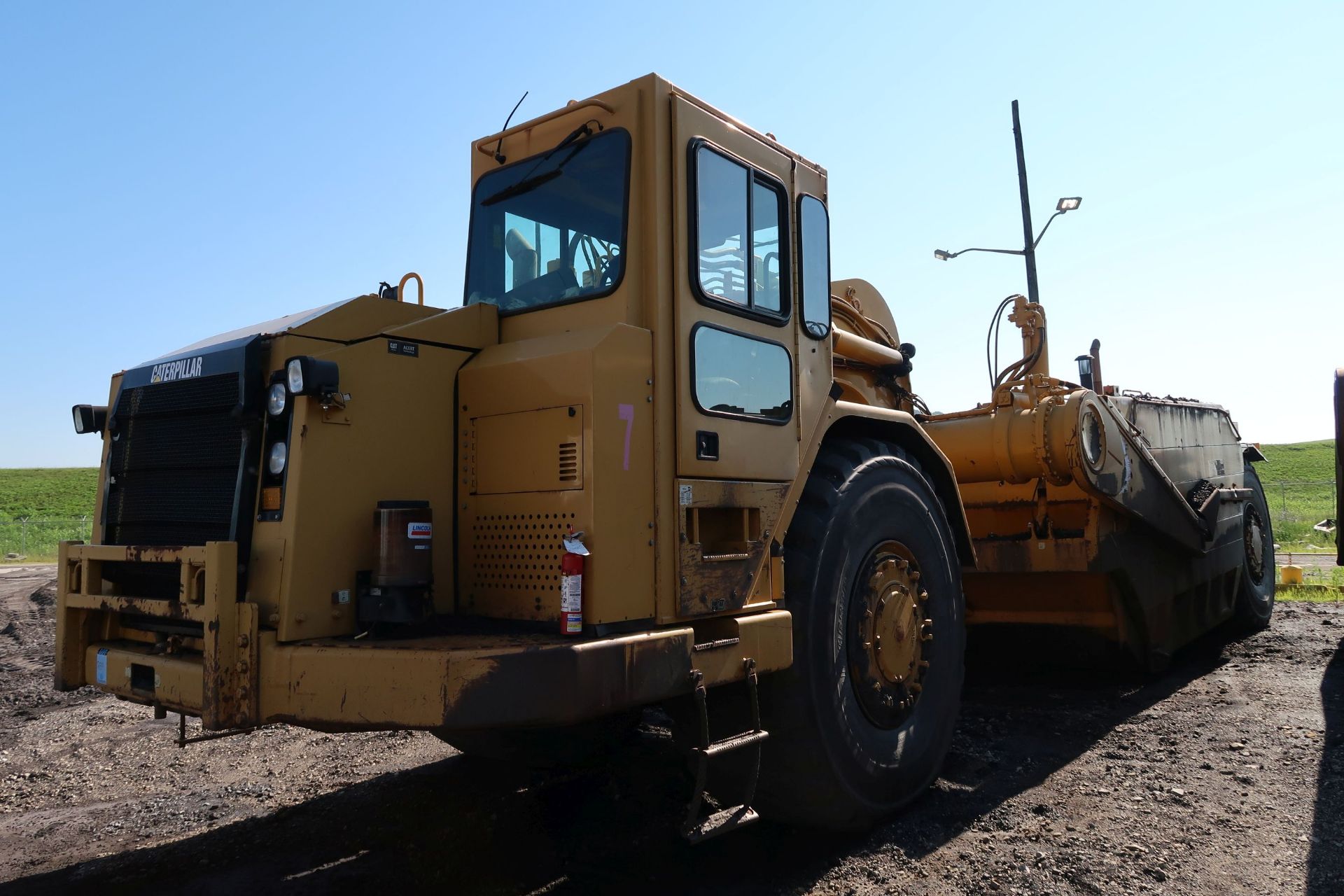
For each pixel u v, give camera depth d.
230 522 3.18
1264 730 5.23
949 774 4.68
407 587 3.08
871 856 3.66
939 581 4.60
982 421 6.32
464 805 4.31
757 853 3.74
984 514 6.81
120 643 3.60
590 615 3.01
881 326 6.28
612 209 3.58
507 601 3.34
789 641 3.65
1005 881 3.37
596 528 3.04
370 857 3.71
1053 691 6.55
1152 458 6.66
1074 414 5.88
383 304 3.51
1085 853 3.59
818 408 4.20
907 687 4.28
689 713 3.66
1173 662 7.57
